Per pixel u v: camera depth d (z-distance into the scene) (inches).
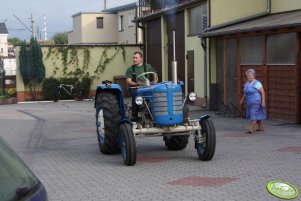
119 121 407.5
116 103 414.3
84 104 1119.0
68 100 1239.5
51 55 1239.5
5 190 115.9
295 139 485.7
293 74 622.5
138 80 409.7
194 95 381.4
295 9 716.7
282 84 644.7
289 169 346.9
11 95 1269.7
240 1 817.5
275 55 658.2
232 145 458.0
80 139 543.5
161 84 374.9
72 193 298.5
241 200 271.3
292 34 623.8
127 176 339.0
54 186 317.7
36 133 614.9
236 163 372.8
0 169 120.7
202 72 885.2
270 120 655.1
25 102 1208.8
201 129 381.1
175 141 427.2
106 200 280.7
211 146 373.7
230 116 735.1
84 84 1244.5
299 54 613.3
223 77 792.9
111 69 1275.8
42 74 1210.0
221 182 313.1
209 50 828.6
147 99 379.6
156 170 355.6
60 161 409.1
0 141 128.7
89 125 684.7
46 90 1219.9
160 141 493.7
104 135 416.8
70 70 1254.3
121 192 297.0
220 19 824.3
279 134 523.8
